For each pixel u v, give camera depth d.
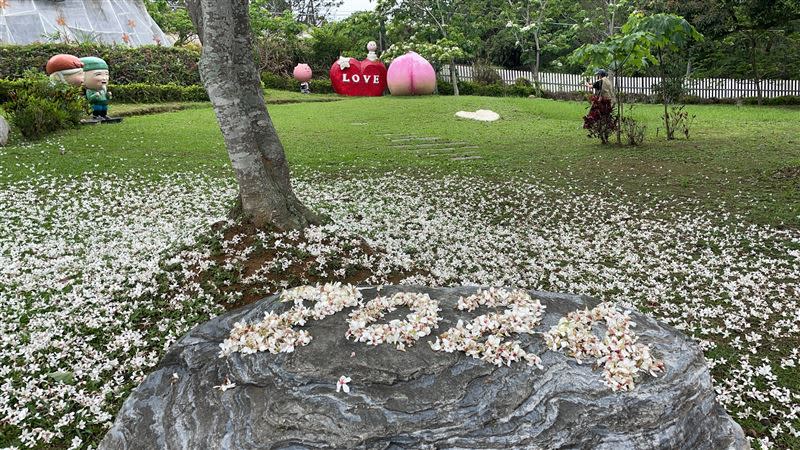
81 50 20.20
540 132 15.04
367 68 26.48
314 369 2.52
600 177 9.68
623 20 27.78
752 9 22.78
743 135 13.51
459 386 2.42
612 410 2.36
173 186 8.77
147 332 4.18
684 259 5.91
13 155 10.12
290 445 2.19
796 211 7.20
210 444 2.26
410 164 10.88
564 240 6.54
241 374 2.57
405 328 2.73
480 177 9.84
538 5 31.41
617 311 3.07
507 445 2.21
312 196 8.45
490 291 3.22
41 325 4.22
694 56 26.17
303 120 16.77
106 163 10.04
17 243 5.99
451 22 29.95
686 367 2.63
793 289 5.02
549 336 2.72
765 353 4.04
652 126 15.63
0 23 21.89
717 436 2.46
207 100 21.03
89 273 5.20
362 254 5.43
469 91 28.48
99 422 3.22
